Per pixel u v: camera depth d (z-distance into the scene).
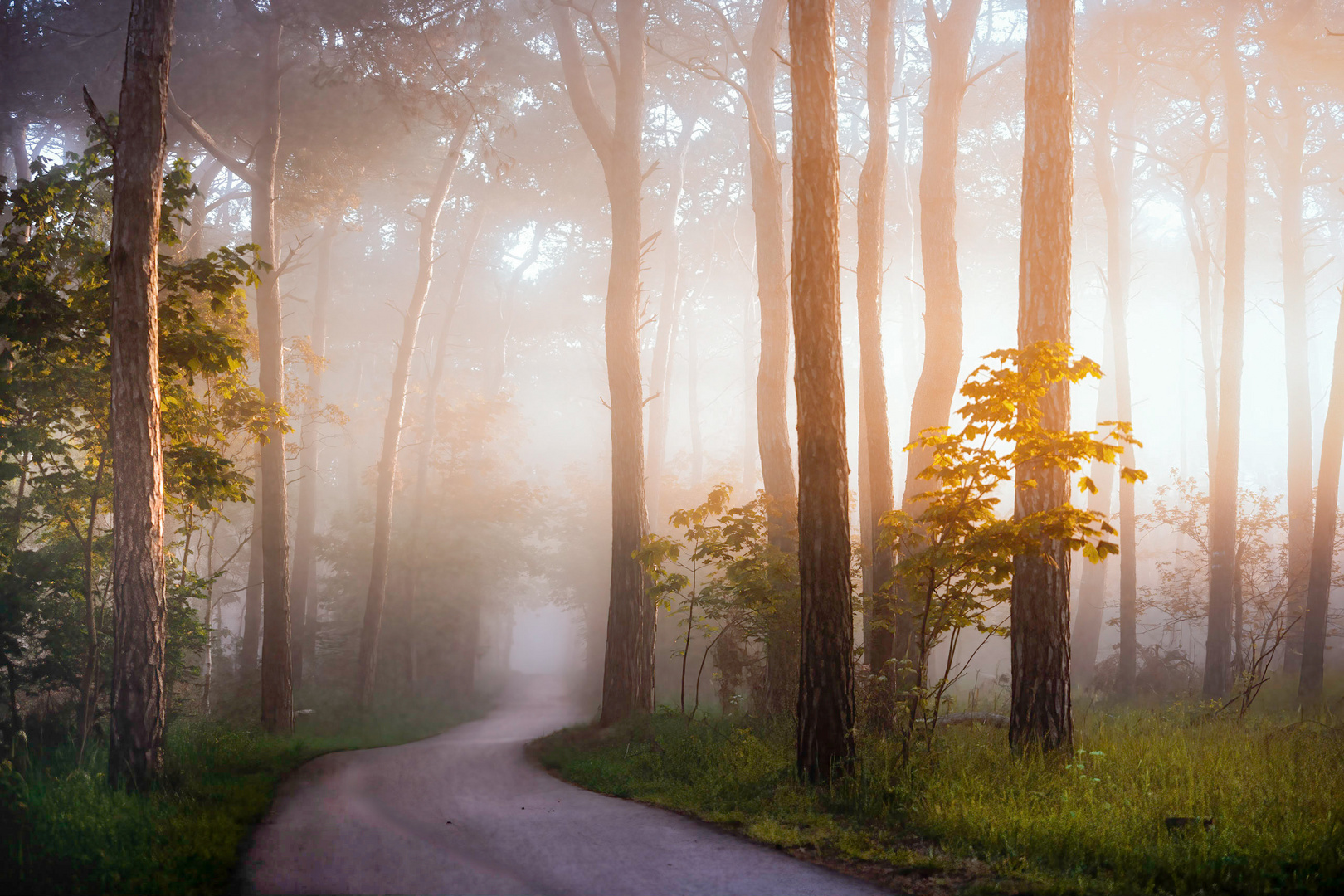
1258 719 13.66
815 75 10.31
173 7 11.09
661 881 6.34
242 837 8.08
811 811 8.39
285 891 6.25
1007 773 8.47
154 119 10.81
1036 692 9.88
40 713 14.42
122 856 7.05
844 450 10.00
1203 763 8.72
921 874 6.27
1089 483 8.51
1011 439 8.92
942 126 16.44
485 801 10.31
